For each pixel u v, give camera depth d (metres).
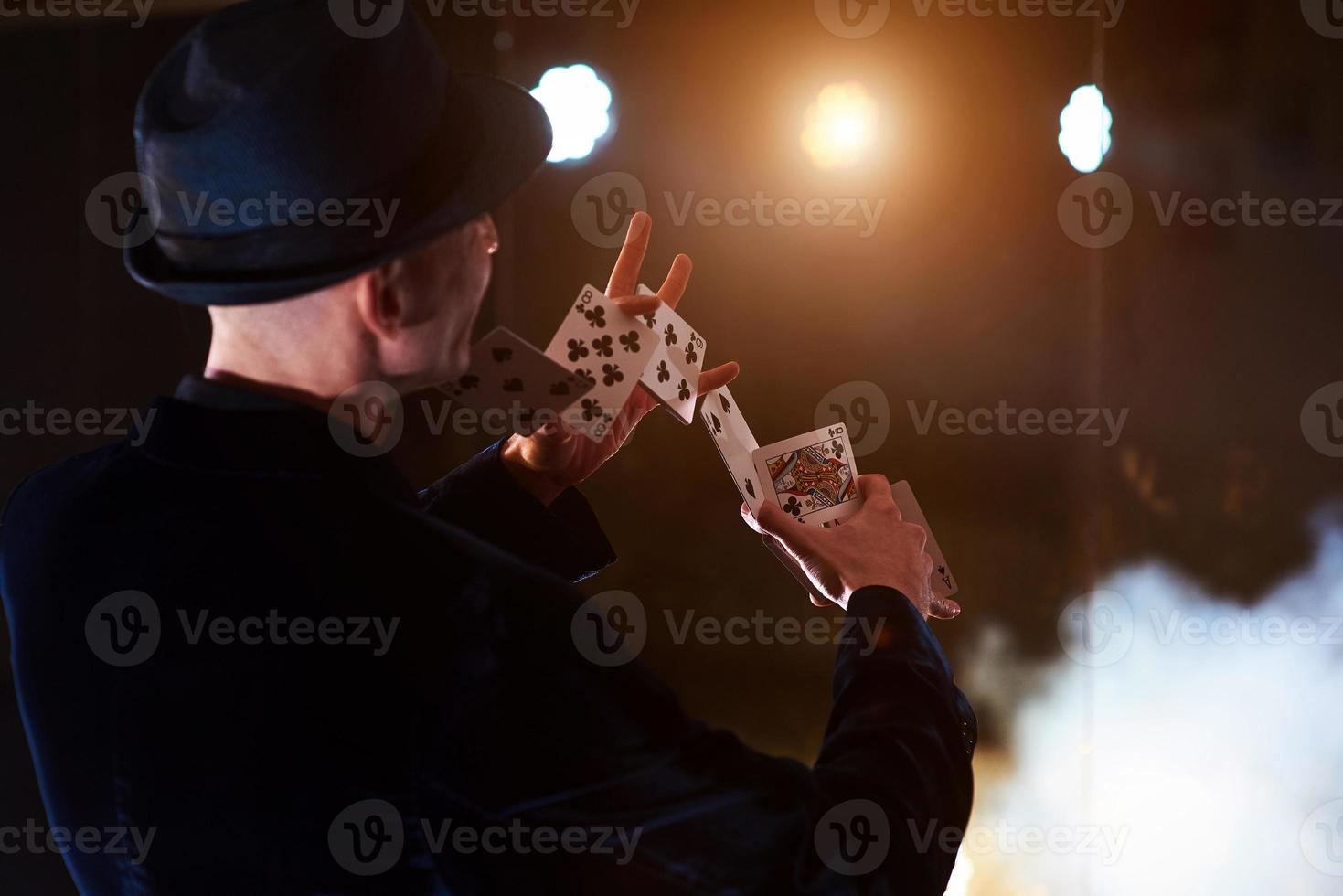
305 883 0.98
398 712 0.95
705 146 5.16
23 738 4.68
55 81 5.63
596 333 1.55
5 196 5.73
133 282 5.72
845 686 1.17
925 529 1.77
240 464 1.04
